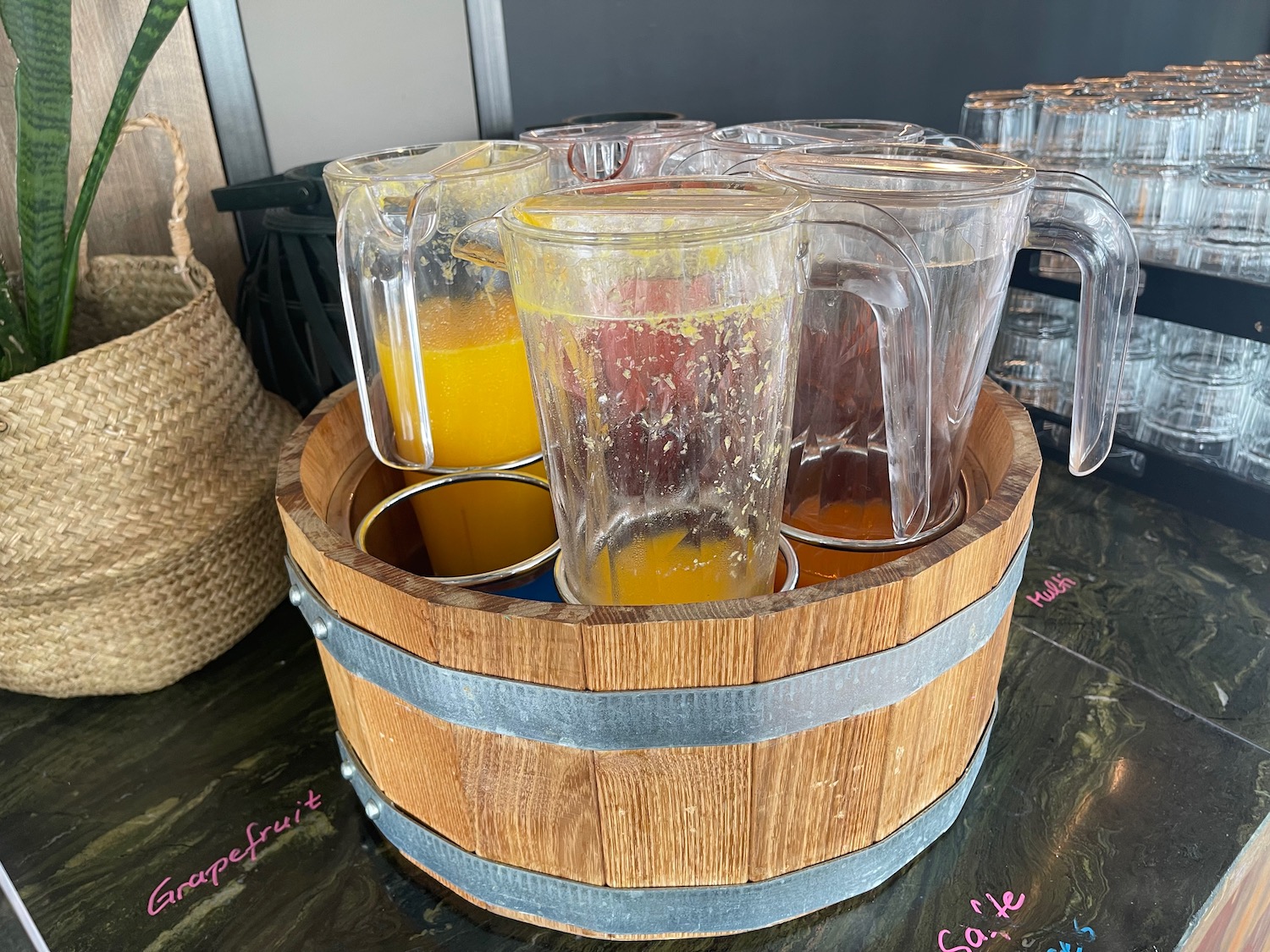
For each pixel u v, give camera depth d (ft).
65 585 1.70
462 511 1.64
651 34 3.23
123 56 2.22
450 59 2.77
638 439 1.19
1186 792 1.58
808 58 3.69
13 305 1.79
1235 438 2.58
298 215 2.21
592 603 1.29
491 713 1.13
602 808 1.18
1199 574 2.23
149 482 1.75
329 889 1.48
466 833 1.30
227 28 2.34
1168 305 2.40
